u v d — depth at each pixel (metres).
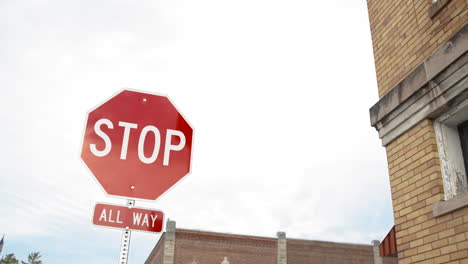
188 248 25.09
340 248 27.81
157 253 27.44
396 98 4.30
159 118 2.99
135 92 3.01
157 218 2.70
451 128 3.88
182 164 2.93
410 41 4.36
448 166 3.71
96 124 2.83
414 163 4.01
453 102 3.61
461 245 3.27
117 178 2.74
